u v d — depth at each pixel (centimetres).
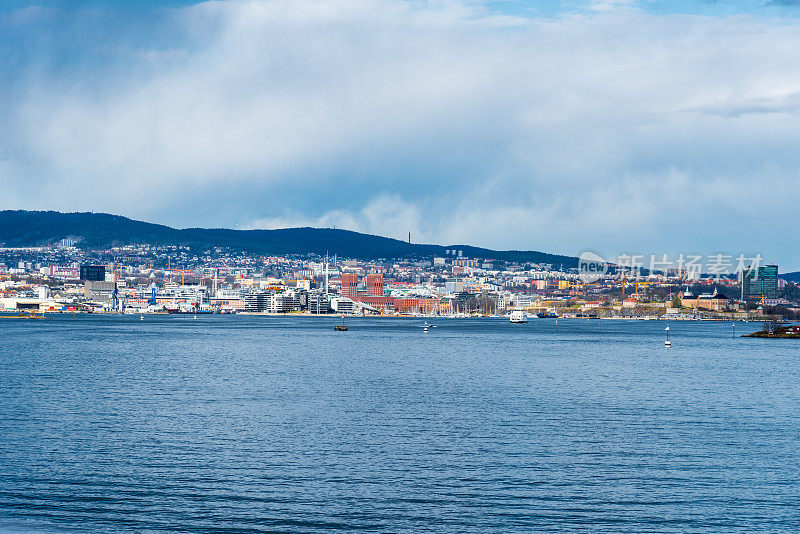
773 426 11838
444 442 10588
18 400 14062
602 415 12812
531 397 14988
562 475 8994
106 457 9625
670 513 7769
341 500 8112
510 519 7619
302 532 7294
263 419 12219
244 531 7300
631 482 8725
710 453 10012
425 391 15850
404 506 7950
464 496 8256
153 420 12056
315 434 11050
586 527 7425
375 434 11081
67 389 15675
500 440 10731
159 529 7331
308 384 16988
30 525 7406
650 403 14250
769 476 8962
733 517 7669
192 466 9250
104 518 7588
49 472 8962
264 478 8825
